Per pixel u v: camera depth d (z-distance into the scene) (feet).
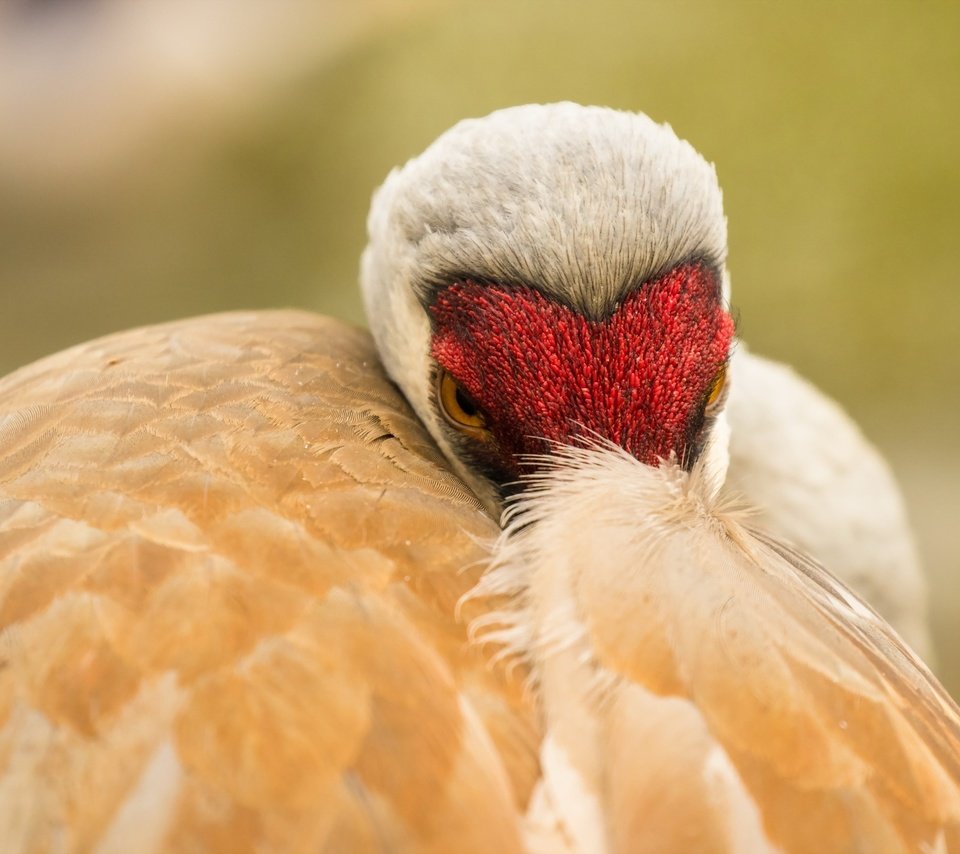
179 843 4.66
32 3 11.17
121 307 9.66
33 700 4.70
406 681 4.70
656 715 4.69
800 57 9.70
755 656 4.72
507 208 4.91
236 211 10.18
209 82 10.71
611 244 4.89
